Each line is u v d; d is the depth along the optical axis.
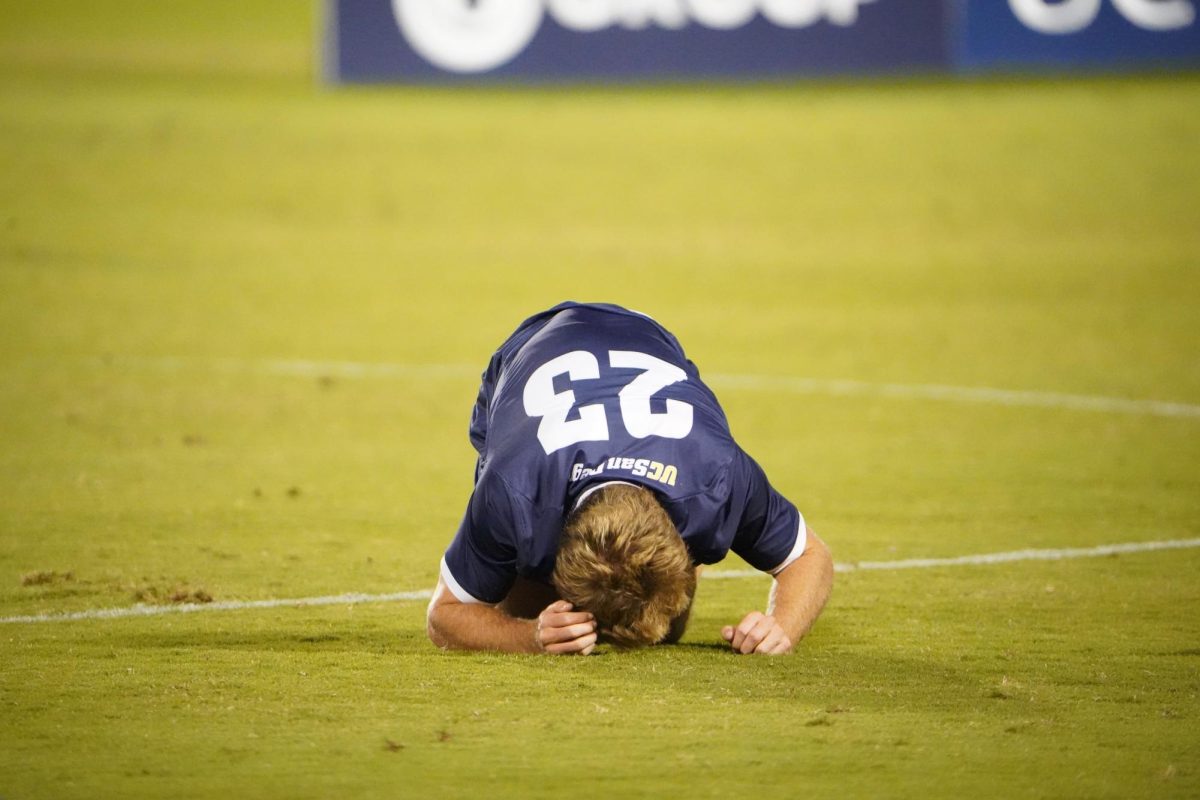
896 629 16.27
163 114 70.94
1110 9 74.12
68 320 38.19
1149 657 15.16
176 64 86.12
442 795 11.22
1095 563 19.47
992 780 11.54
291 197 56.22
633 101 73.69
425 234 51.06
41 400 29.80
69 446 26.17
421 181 59.03
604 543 12.26
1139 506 22.56
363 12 77.25
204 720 12.89
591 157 62.94
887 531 21.22
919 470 24.98
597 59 76.94
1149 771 11.73
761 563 14.38
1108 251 47.91
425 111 72.25
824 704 13.32
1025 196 55.44
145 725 12.77
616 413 13.18
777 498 14.09
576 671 14.15
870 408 29.98
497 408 14.01
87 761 11.91
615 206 55.31
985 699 13.58
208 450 26.14
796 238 50.41
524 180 59.31
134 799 11.15
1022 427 28.28
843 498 23.16
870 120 67.94
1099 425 28.39
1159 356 34.94
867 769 11.74
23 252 46.78
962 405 30.22
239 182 58.41
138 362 33.75
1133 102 68.88
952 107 69.81
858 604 17.44
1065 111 67.94
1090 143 62.50
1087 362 34.44
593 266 46.56
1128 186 56.28
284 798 11.16
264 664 14.64
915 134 65.06
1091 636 16.00
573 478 12.86
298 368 33.50
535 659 14.51
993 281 44.22
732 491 13.18
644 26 76.50
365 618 16.73
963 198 55.44
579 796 11.20
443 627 14.18
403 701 13.34
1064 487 23.78
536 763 11.84
